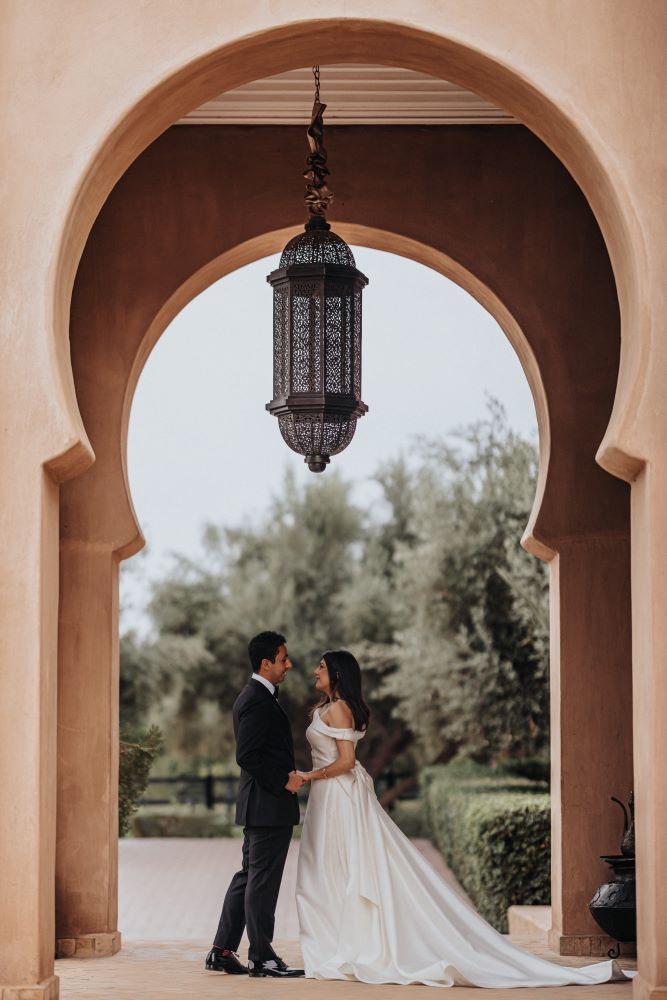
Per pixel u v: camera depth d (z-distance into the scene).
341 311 6.80
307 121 8.45
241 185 8.47
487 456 15.96
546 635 14.17
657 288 5.91
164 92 6.12
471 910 7.27
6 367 5.88
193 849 20.83
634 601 6.07
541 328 8.45
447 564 15.97
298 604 24.31
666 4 6.07
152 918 13.91
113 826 8.23
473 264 8.48
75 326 8.34
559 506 8.32
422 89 8.10
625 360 6.06
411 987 6.75
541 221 8.49
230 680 24.55
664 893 5.65
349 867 7.27
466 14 6.05
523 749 16.89
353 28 6.07
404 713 18.14
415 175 8.51
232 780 24.38
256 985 6.83
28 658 5.76
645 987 5.68
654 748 5.73
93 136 6.02
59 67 6.05
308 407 6.74
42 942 5.70
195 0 6.07
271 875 7.21
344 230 8.62
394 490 24.30
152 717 24.47
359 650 22.53
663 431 5.85
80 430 5.95
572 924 8.11
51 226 5.96
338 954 7.12
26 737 5.72
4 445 5.85
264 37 6.07
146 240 8.43
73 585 8.21
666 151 6.00
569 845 8.16
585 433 8.36
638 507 6.00
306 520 24.73
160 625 24.78
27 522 5.82
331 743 7.59
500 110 8.35
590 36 6.05
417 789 24.16
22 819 5.68
